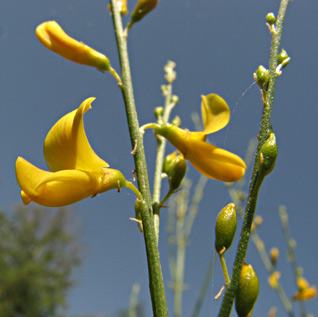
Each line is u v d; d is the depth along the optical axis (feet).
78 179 0.17
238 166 0.19
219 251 0.16
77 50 0.19
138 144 0.18
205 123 0.19
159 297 0.17
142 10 0.21
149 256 0.17
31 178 0.18
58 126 0.18
